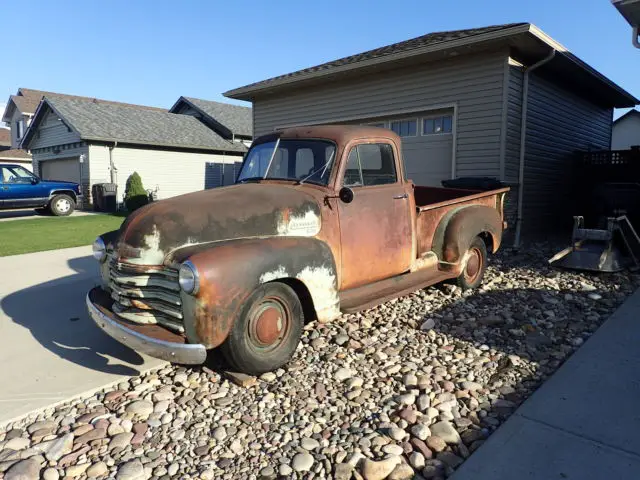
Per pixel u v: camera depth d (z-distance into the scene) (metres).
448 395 3.38
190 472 2.64
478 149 9.62
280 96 13.48
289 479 2.58
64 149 22.84
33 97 37.22
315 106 12.64
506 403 3.27
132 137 21.59
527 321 4.80
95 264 7.97
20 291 6.32
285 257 3.59
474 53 9.52
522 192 9.84
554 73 10.82
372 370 3.82
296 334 3.79
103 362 4.07
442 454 2.76
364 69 10.85
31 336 4.68
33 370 3.91
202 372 3.85
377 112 11.29
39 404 3.37
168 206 3.63
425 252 5.38
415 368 3.82
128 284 3.48
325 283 3.92
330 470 2.64
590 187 11.61
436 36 11.24
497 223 6.26
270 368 3.63
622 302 5.25
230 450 2.83
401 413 3.15
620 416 3.02
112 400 3.42
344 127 4.64
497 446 2.77
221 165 25.64
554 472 2.54
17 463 2.70
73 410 3.31
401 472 2.59
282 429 3.04
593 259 6.48
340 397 3.42
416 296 5.69
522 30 8.16
